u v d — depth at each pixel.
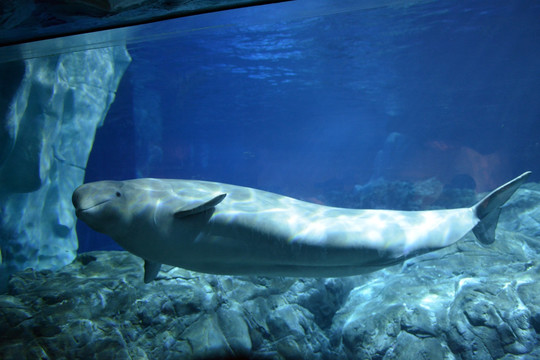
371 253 4.46
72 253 11.25
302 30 14.46
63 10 4.16
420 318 5.45
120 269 6.67
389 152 36.19
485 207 5.13
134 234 4.05
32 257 9.82
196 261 4.31
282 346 5.77
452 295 5.79
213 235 4.13
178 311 5.84
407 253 4.64
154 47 13.48
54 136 9.62
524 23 17.05
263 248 4.24
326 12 6.46
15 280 6.53
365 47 19.50
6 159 8.04
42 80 8.70
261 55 20.27
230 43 15.76
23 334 4.95
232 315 5.91
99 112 12.25
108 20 4.65
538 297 5.05
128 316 5.65
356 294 7.18
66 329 5.10
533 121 39.75
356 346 5.58
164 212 4.05
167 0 4.04
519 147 35.12
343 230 4.43
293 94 35.97
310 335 6.05
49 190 10.55
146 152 29.67
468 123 38.38
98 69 11.89
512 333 4.86
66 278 6.39
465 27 17.27
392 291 6.36
